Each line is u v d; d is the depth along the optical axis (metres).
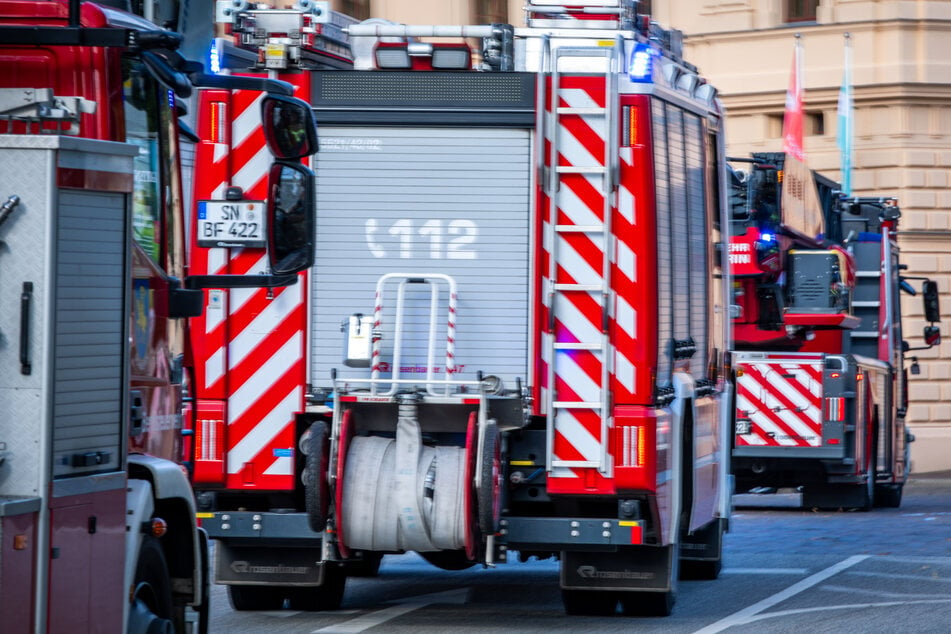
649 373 23.62
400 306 24.22
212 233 23.66
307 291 24.61
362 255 24.56
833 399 48.72
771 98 86.00
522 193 24.23
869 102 84.12
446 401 23.73
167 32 16.23
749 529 43.28
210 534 24.67
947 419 84.38
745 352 49.25
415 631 24.08
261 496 25.19
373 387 24.06
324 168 24.61
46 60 16.11
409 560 34.84
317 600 26.45
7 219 14.05
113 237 15.20
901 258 83.62
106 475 15.07
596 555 24.86
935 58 83.31
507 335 24.16
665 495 24.27
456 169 24.38
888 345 55.78
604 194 23.75
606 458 23.62
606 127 23.73
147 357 16.80
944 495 63.84
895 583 30.73
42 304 13.98
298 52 24.64
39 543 13.97
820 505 51.56
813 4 85.44
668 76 25.30
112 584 15.25
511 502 24.67
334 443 23.61
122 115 16.48
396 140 24.48
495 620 25.36
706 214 27.84
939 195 83.88
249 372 24.77
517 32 25.72
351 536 23.36
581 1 25.91
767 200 47.34
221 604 27.36
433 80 24.41
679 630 24.48
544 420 24.30
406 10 84.69
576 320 23.86
